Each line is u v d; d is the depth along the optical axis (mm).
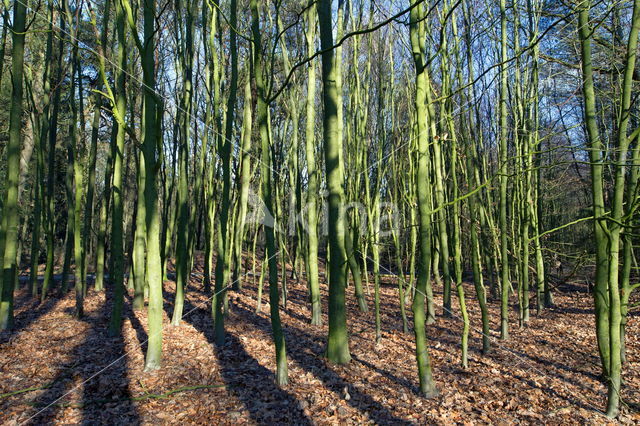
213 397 4824
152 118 5398
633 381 5332
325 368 5746
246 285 13086
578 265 5898
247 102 8469
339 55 8141
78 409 4480
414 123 7211
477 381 5355
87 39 11711
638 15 4223
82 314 8039
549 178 10930
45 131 9938
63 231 18219
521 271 8578
